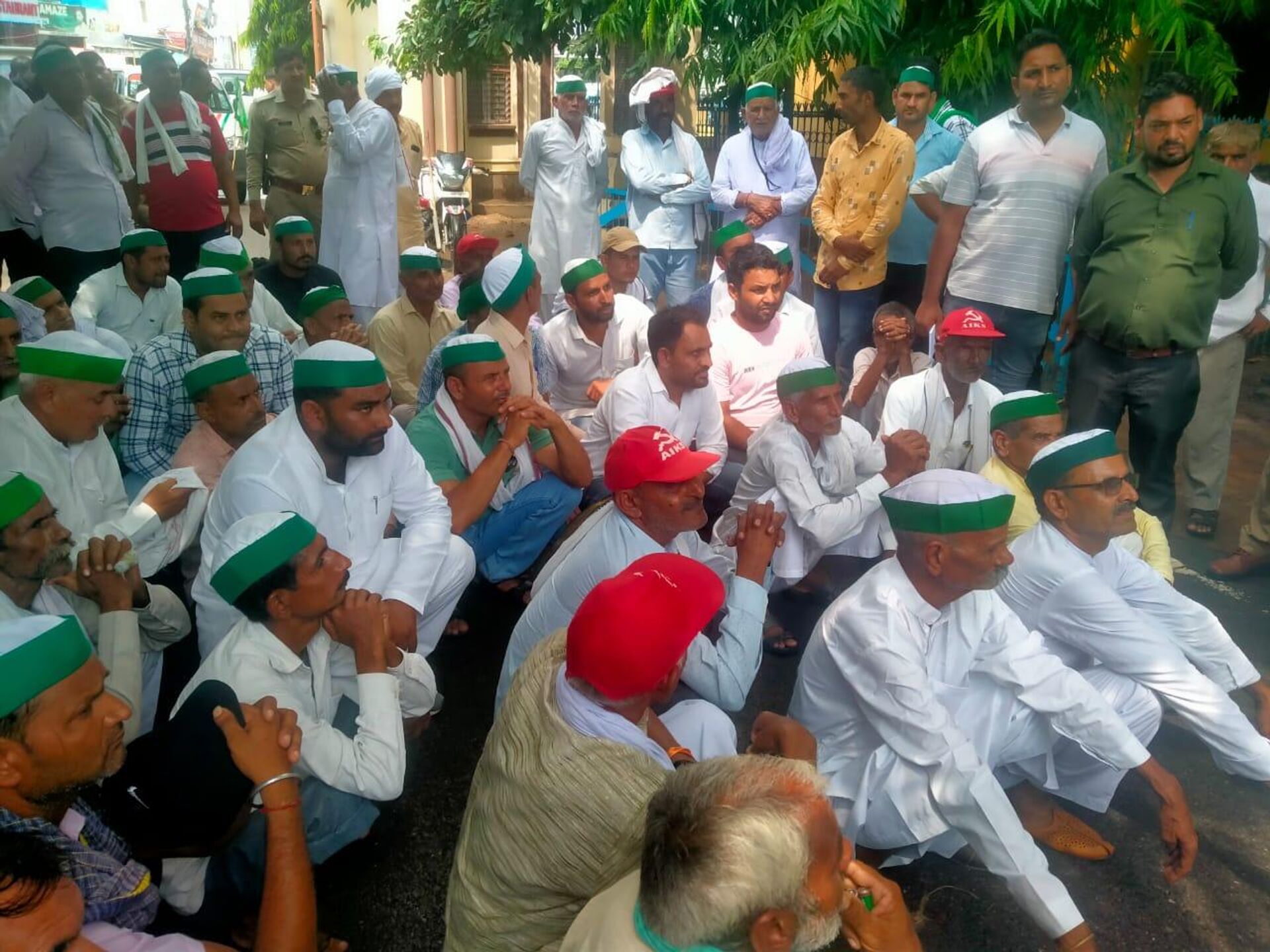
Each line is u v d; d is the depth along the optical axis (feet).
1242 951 9.26
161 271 18.03
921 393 14.80
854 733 9.81
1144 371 16.05
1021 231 16.98
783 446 13.69
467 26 38.14
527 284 15.94
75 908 5.58
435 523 11.94
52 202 21.84
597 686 6.68
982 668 9.59
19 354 11.31
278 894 7.16
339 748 8.75
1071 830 10.39
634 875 5.69
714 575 7.17
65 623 6.51
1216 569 16.16
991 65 24.17
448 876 10.05
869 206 20.72
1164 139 14.93
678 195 25.58
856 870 6.93
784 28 26.76
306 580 8.57
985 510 8.86
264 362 16.46
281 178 29.40
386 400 10.90
